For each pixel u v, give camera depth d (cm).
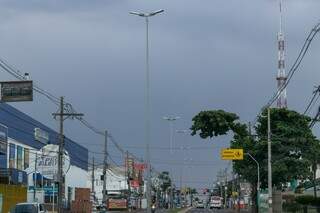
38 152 6969
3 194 5366
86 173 10800
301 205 6047
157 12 4928
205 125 6328
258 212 6619
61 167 5622
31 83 3809
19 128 6894
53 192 6762
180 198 17438
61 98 5678
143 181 15050
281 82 5956
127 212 9288
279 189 6944
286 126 6475
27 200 6147
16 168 6688
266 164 6531
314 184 6550
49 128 7938
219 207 13825
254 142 6662
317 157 6512
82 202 7831
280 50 5847
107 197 10262
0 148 5806
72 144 9425
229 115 6344
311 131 6550
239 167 7150
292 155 6531
